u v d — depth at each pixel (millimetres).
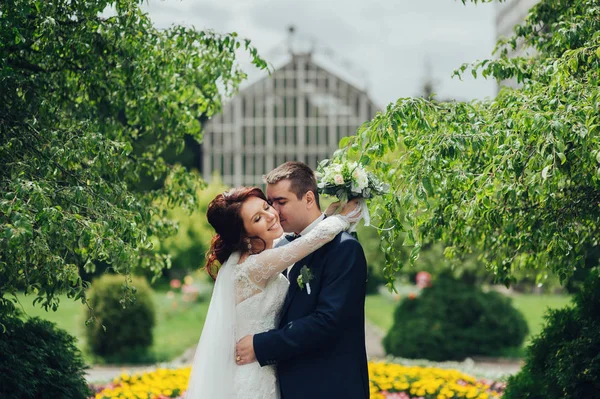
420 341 10234
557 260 4695
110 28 4504
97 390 6816
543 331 4934
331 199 11922
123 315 10938
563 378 4297
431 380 6930
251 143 33469
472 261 9914
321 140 33375
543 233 4078
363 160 3564
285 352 3256
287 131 33406
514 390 4867
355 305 3320
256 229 3496
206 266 3699
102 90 4969
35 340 4695
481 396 6492
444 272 10805
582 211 4188
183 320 15898
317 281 3367
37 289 4035
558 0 4848
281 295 3500
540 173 3369
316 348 3322
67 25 4500
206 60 5246
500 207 4227
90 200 3775
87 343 10961
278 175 3543
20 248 3498
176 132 5445
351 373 3312
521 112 3418
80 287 3811
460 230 4703
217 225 3539
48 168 3887
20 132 4156
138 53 4602
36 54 4734
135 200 4176
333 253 3371
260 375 3365
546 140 3250
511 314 10562
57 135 4035
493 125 3629
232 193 3555
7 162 4039
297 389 3299
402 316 10672
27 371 4387
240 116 33469
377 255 11281
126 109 5203
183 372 7371
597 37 3604
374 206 3729
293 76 33156
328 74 33062
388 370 7340
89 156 4684
